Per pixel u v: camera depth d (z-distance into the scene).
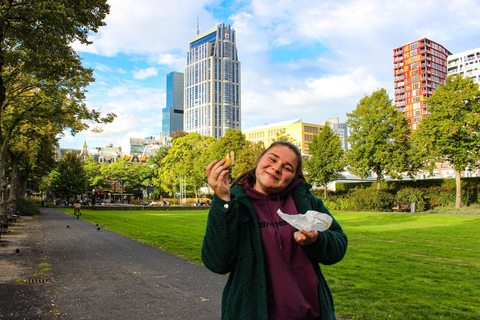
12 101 18.39
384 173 37.25
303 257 1.76
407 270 7.62
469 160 29.59
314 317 1.74
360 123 37.53
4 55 11.77
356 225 21.42
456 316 4.50
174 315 4.53
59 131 23.22
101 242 11.48
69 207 49.06
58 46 11.85
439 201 32.75
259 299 1.64
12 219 17.91
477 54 114.19
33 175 38.06
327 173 41.62
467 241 13.15
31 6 11.02
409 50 122.62
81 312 4.64
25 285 5.97
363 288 5.95
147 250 9.79
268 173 1.80
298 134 146.25
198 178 56.25
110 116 20.47
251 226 1.77
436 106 31.00
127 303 5.02
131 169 73.44
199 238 13.16
